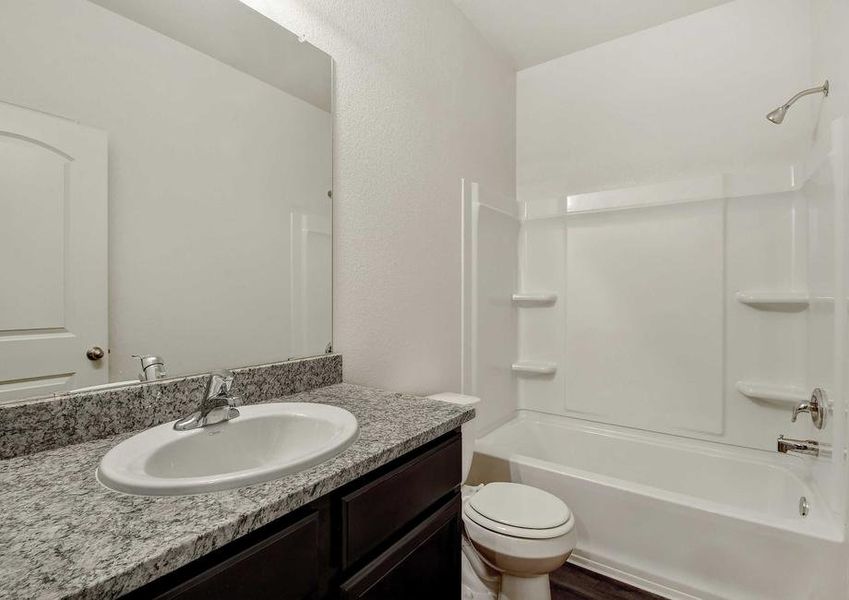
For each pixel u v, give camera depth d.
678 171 2.10
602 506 1.66
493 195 2.28
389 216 1.61
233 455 0.88
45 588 0.40
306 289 1.29
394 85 1.64
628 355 2.21
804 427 1.73
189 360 1.00
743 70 1.96
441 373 1.90
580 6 2.01
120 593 0.42
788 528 1.30
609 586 1.61
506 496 1.53
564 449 2.32
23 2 0.76
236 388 1.07
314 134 1.32
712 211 2.00
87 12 0.84
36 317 0.77
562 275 2.42
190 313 1.01
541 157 2.53
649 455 2.07
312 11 1.32
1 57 0.74
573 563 1.74
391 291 1.62
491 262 2.28
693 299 2.04
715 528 1.43
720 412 1.97
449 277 1.96
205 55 1.05
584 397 2.34
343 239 1.42
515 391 2.52
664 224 2.12
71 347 0.82
